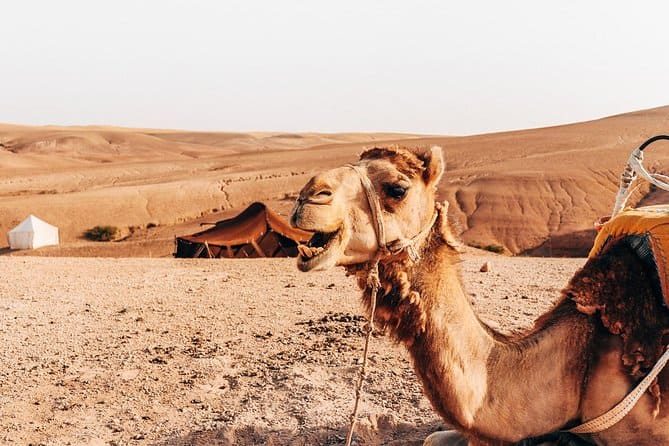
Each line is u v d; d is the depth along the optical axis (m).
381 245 4.00
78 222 69.00
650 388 4.43
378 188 4.01
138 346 9.74
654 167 77.62
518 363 4.34
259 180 86.94
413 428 6.86
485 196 70.44
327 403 7.43
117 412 7.50
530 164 85.00
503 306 11.26
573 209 67.12
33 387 8.25
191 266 17.95
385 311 4.14
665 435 4.48
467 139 124.00
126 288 14.25
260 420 7.11
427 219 4.13
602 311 4.44
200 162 122.19
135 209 73.19
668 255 4.40
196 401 7.74
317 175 3.94
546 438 4.69
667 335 4.45
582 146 106.00
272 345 9.53
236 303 12.38
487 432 4.30
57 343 9.99
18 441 6.82
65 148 192.25
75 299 13.05
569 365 4.45
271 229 31.66
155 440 6.82
